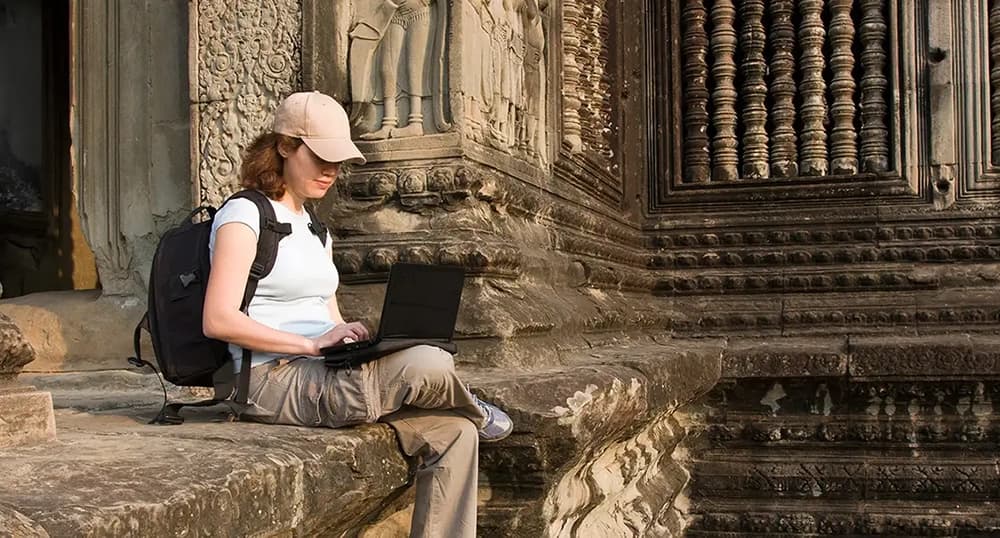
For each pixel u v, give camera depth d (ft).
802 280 21.77
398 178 13.34
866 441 18.74
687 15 23.38
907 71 22.04
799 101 23.03
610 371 12.32
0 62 25.26
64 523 5.07
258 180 9.37
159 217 15.28
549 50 17.83
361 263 13.01
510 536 10.09
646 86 23.48
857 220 22.03
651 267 22.82
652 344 19.22
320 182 9.41
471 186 13.21
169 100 15.29
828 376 18.48
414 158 13.42
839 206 22.31
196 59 14.58
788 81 22.77
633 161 23.20
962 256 21.35
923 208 21.88
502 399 10.19
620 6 22.75
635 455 14.57
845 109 22.41
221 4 14.51
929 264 21.56
